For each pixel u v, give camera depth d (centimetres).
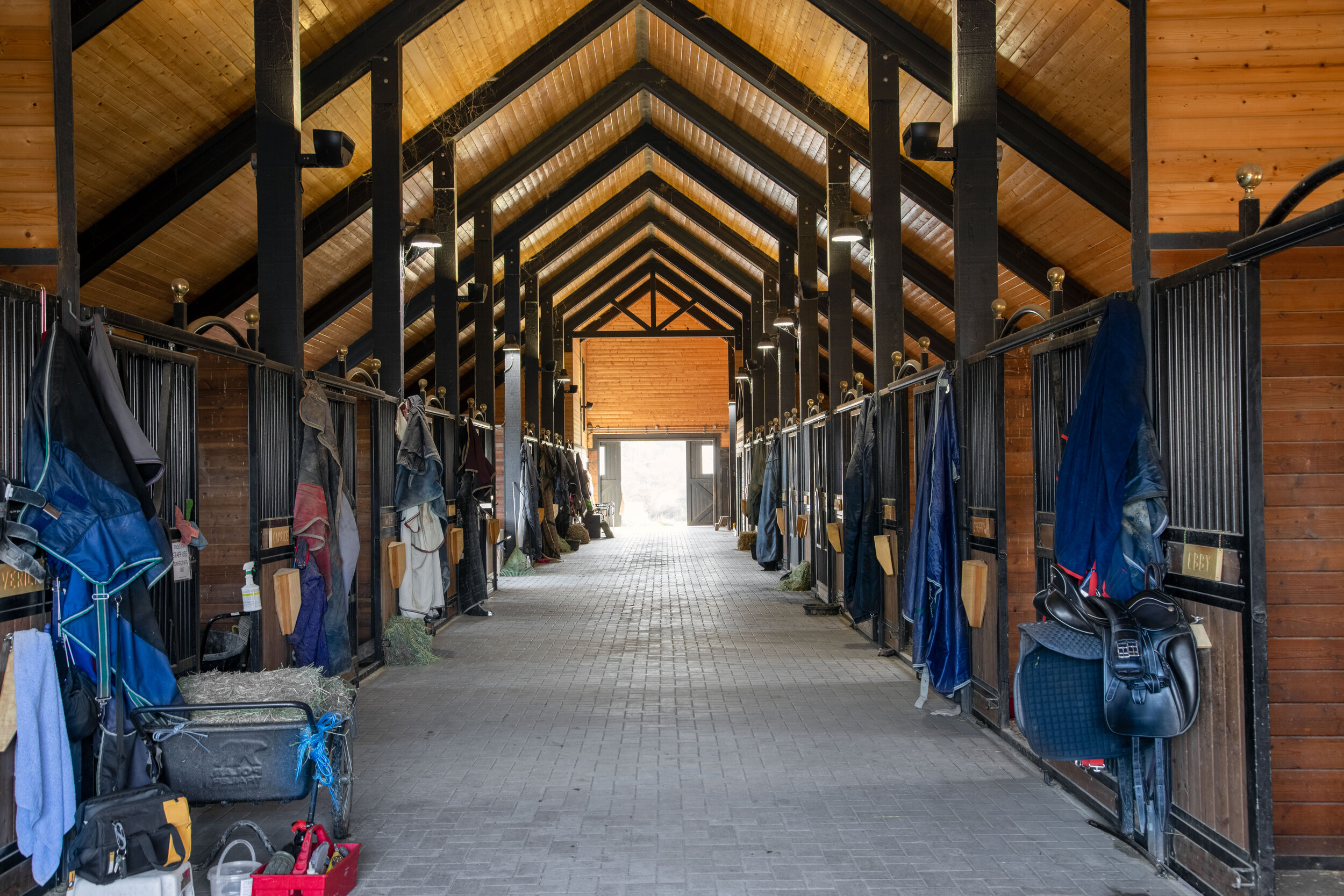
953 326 1284
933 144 575
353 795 406
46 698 290
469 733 510
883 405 748
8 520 297
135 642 328
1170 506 326
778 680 642
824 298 1609
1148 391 333
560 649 763
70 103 331
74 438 308
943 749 473
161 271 817
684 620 925
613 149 1412
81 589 311
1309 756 330
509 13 877
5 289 300
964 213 570
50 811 289
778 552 1433
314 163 579
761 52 960
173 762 320
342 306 1123
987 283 564
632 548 1866
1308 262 334
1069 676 331
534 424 1755
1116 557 327
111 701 314
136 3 543
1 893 290
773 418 1883
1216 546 298
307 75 750
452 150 1016
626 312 2261
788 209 1366
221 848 322
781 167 1205
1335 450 332
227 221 811
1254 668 279
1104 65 662
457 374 1025
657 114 1341
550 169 1316
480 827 369
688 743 488
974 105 573
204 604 514
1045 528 420
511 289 1422
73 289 329
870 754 466
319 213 920
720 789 414
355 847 318
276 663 503
